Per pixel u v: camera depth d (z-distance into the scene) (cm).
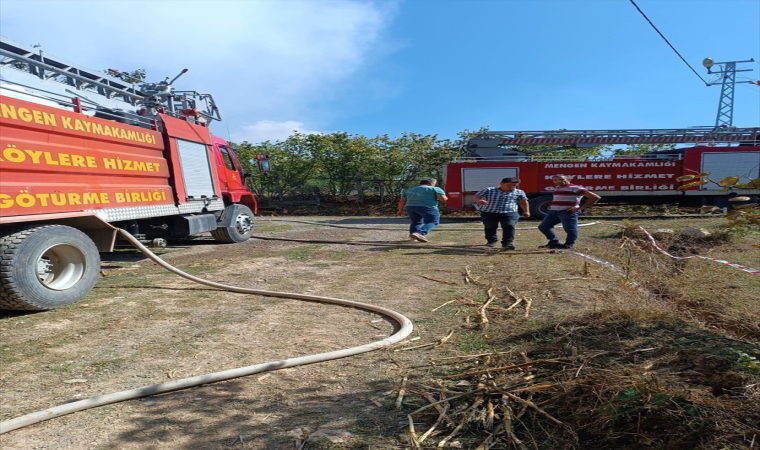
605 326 387
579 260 732
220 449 236
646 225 1202
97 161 629
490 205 886
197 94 994
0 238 479
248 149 2256
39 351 380
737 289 542
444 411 265
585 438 238
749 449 211
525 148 1700
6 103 496
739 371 279
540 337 379
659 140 1543
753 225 312
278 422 262
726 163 1496
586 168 1540
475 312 469
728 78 1941
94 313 489
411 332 409
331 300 521
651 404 240
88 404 279
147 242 927
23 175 518
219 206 980
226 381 316
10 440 246
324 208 2238
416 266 731
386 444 239
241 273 702
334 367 338
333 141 2277
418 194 945
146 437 248
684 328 377
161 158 792
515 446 233
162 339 406
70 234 525
